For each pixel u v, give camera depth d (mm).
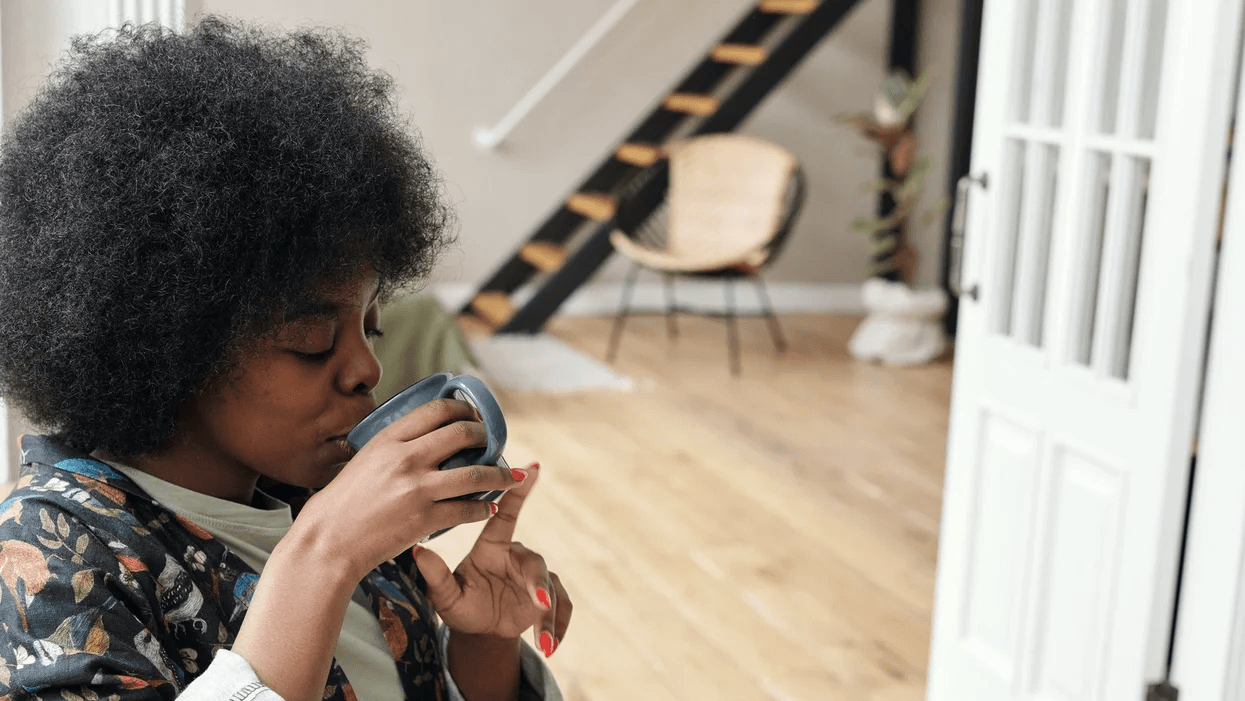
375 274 657
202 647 625
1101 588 1924
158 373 596
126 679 555
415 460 585
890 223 5652
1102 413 1911
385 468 581
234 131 584
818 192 6457
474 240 6129
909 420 4566
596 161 6211
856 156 6438
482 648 800
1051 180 2096
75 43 651
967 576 2301
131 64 598
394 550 580
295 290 602
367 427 629
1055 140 2035
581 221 5973
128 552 604
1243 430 1675
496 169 6086
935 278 6164
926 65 6188
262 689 533
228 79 599
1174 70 1733
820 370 5320
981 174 2246
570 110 6121
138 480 646
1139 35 1822
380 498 574
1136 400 1828
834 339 5945
